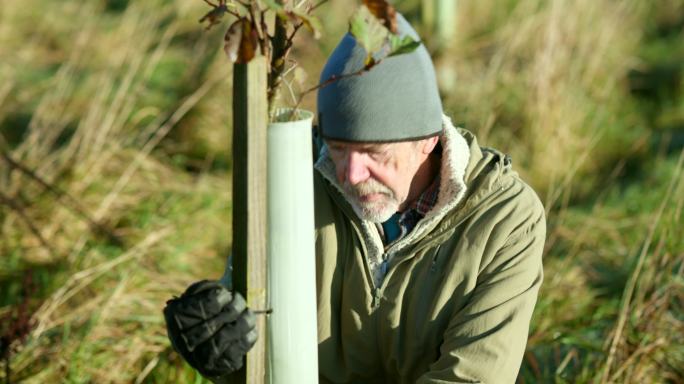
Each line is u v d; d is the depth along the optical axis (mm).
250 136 1529
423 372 2137
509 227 2004
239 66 1513
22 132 5762
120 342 3645
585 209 5133
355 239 2076
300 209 1655
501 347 1945
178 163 5387
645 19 8375
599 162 5945
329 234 2111
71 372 3453
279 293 1689
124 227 4598
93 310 3797
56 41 7254
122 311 3857
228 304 1613
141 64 6312
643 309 3637
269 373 1743
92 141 5000
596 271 4434
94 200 4719
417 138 1823
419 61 1807
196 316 1612
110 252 4305
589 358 3523
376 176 1881
